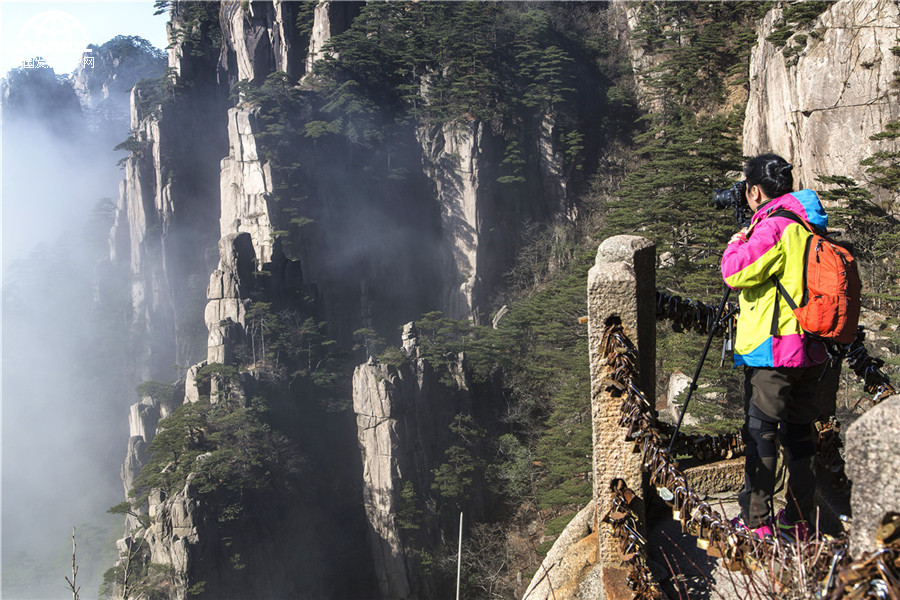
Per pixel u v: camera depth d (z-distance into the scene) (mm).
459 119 94812
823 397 4551
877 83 43250
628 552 3945
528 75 98312
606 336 3984
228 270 70312
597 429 4074
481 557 60625
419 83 100938
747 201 4188
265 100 88438
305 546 61812
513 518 63719
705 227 48844
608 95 102562
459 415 66562
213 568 51094
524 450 64625
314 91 94312
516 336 73250
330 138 92875
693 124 72250
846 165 44688
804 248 3535
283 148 87375
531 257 97000
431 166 98500
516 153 93562
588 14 112188
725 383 32125
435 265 99250
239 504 53531
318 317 81625
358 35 97938
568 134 96062
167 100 106188
